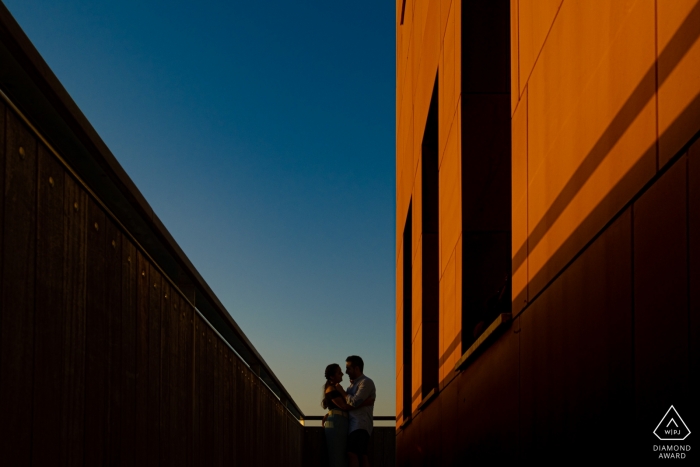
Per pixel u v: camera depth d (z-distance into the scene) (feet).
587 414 8.82
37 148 6.19
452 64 20.79
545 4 11.49
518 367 12.97
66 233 6.88
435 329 32.24
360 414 28.35
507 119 18.76
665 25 6.68
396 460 51.16
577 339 9.30
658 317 6.62
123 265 8.67
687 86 6.16
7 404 5.66
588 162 9.00
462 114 18.85
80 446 7.25
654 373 6.69
